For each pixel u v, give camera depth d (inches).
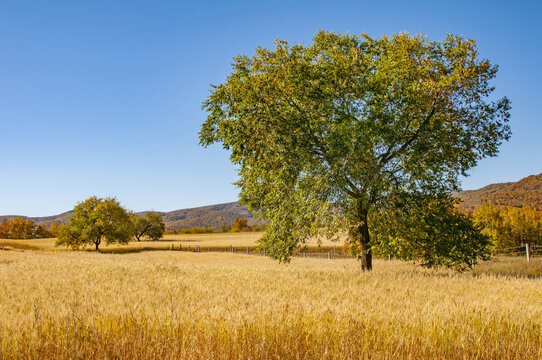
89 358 165.9
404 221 617.0
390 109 649.0
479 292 374.0
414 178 630.5
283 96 673.6
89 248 2915.8
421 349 189.8
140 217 3929.6
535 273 754.2
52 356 167.8
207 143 749.3
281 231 706.8
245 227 5807.1
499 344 200.7
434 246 687.1
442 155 681.6
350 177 617.6
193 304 270.8
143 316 218.7
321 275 550.6
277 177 679.1
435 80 677.3
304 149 643.5
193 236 4726.9
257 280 460.4
